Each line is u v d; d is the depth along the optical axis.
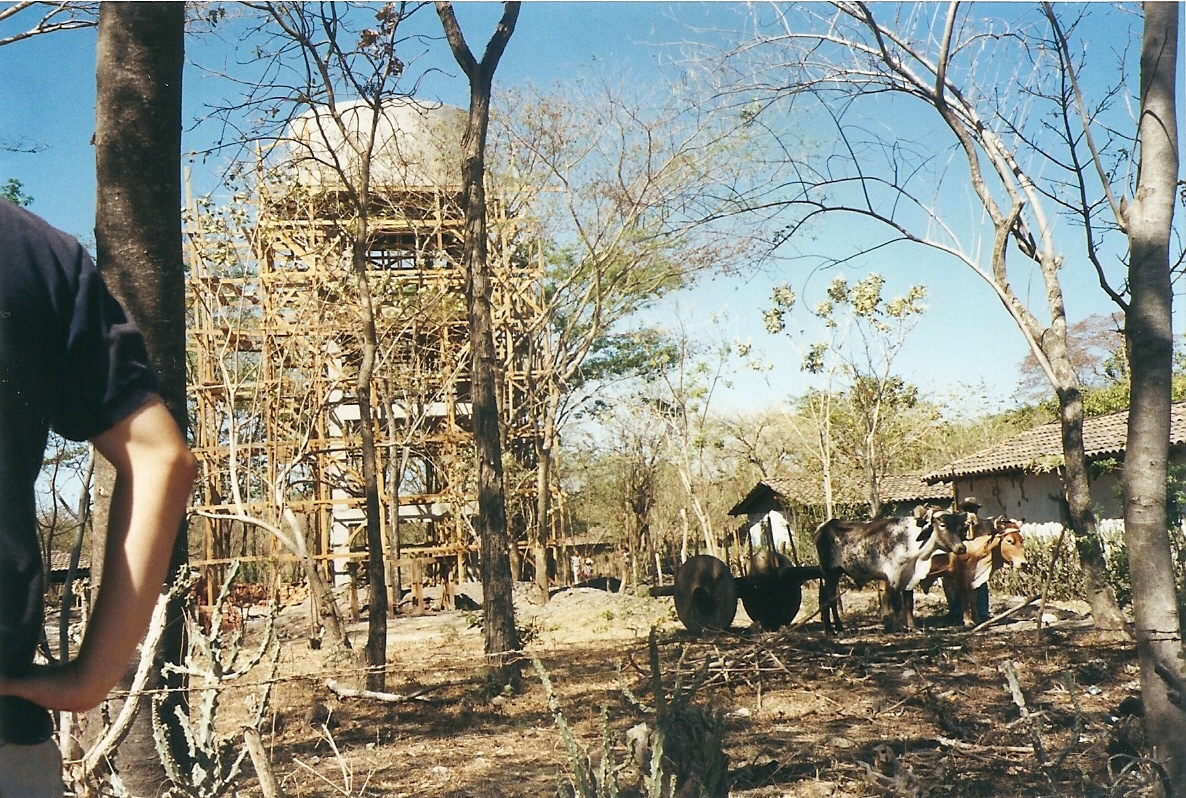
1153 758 5.71
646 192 23.50
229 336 20.03
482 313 12.88
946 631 15.27
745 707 10.01
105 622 1.28
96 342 1.32
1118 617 13.80
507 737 9.27
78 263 1.34
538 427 29.33
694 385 31.67
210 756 3.48
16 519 1.27
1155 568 5.74
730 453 36.94
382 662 12.02
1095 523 14.35
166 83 6.14
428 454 29.58
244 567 23.36
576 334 34.31
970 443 42.69
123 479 1.32
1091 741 7.66
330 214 20.44
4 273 1.26
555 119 24.73
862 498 31.61
